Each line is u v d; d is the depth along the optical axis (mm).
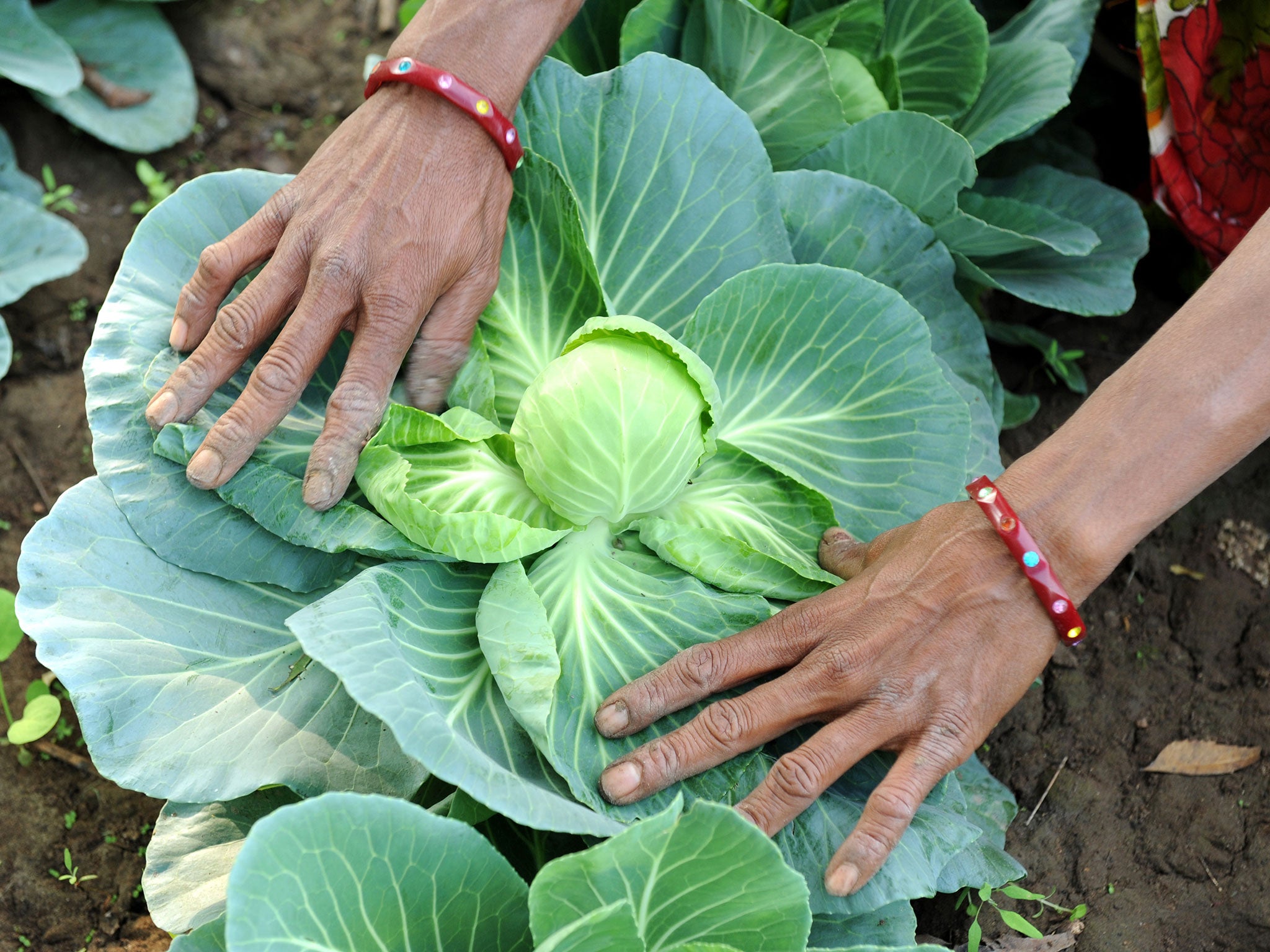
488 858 877
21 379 1204
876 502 1021
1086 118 1308
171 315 1001
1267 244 910
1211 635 1118
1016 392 1221
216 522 967
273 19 1399
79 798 1062
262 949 841
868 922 946
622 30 1110
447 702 924
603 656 952
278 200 978
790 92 1100
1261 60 1069
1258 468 1169
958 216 1115
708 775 931
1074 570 926
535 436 953
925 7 1156
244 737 935
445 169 979
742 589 971
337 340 1009
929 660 926
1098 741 1089
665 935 893
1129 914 1027
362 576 937
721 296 1004
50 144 1279
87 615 943
